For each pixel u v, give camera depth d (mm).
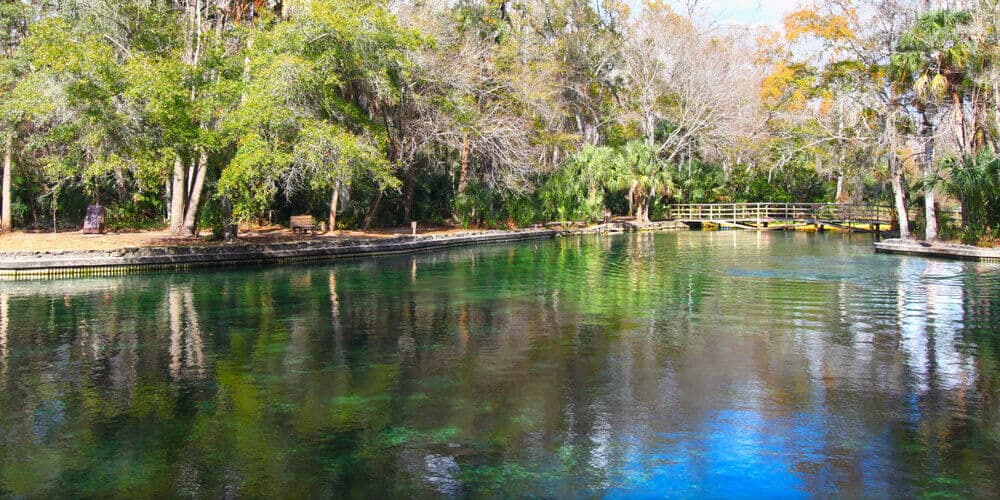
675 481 4953
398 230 28484
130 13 20156
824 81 27266
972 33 20516
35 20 22000
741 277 16297
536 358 8328
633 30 42781
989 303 12227
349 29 20031
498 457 5371
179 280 15469
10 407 6527
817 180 44250
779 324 10414
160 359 8281
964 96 22484
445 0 33062
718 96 41188
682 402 6645
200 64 19609
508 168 30469
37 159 23125
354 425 6027
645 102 42219
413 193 32188
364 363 8094
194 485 4902
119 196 26516
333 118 21016
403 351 8680
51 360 8227
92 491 4812
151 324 10352
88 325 10258
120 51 20078
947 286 14500
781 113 31797
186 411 6402
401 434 5820
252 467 5188
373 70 21719
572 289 14281
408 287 14500
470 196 31578
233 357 8375
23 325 10242
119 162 16609
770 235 33469
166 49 20109
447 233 27516
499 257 21688
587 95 42656
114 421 6148
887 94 24734
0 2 22250
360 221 29562
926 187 22516
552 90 36531
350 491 4805
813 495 4730
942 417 6188
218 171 24688
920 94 21609
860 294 13438
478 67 29219
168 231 23922
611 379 7414
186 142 17359
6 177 22016
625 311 11602
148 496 4738
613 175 38375
